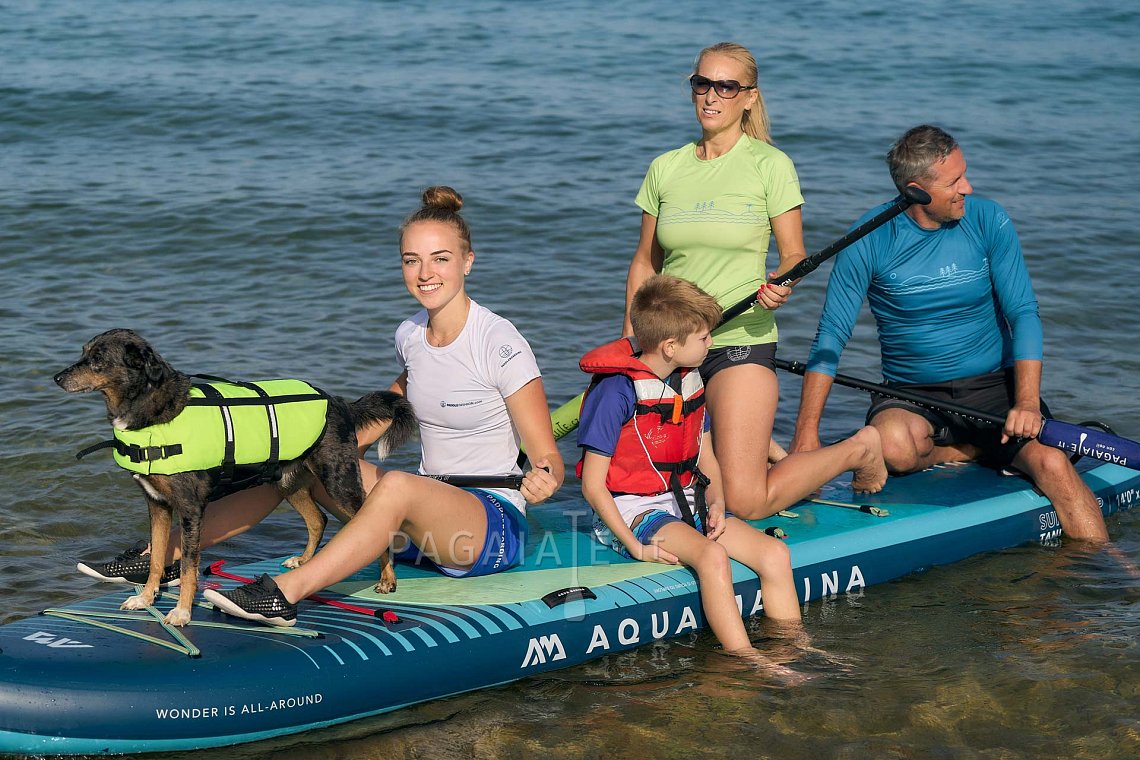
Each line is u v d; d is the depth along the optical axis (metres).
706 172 6.41
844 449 6.46
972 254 6.69
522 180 13.94
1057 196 13.43
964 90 18.80
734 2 27.31
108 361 4.67
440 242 5.12
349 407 5.36
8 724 4.39
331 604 5.20
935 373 6.94
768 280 6.14
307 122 16.33
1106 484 6.97
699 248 6.36
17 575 6.09
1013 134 16.11
